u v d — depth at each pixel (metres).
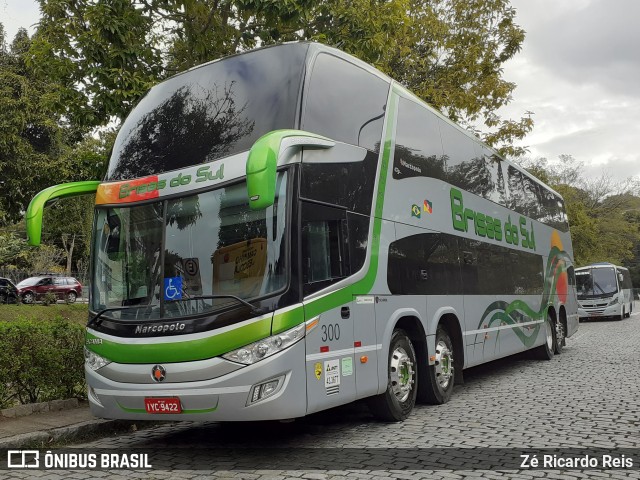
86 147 22.61
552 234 15.66
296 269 5.71
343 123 6.88
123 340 5.92
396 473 5.18
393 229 7.61
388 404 7.23
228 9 11.20
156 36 11.96
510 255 12.16
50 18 10.29
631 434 6.51
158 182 6.33
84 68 10.17
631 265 85.75
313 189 6.14
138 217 6.34
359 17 11.37
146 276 6.10
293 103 6.22
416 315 7.88
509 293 11.78
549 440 6.27
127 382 5.88
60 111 10.22
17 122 20.86
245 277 5.71
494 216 11.52
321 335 5.93
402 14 12.78
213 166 6.10
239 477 5.25
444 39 18.73
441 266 8.88
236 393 5.43
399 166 8.00
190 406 5.59
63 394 8.18
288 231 5.73
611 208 53.31
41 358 7.89
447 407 8.33
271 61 6.63
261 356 5.44
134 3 10.66
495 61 18.72
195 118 6.58
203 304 5.70
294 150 5.96
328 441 6.52
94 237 6.60
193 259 5.91
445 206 9.31
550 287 14.88
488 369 12.80
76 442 6.92
